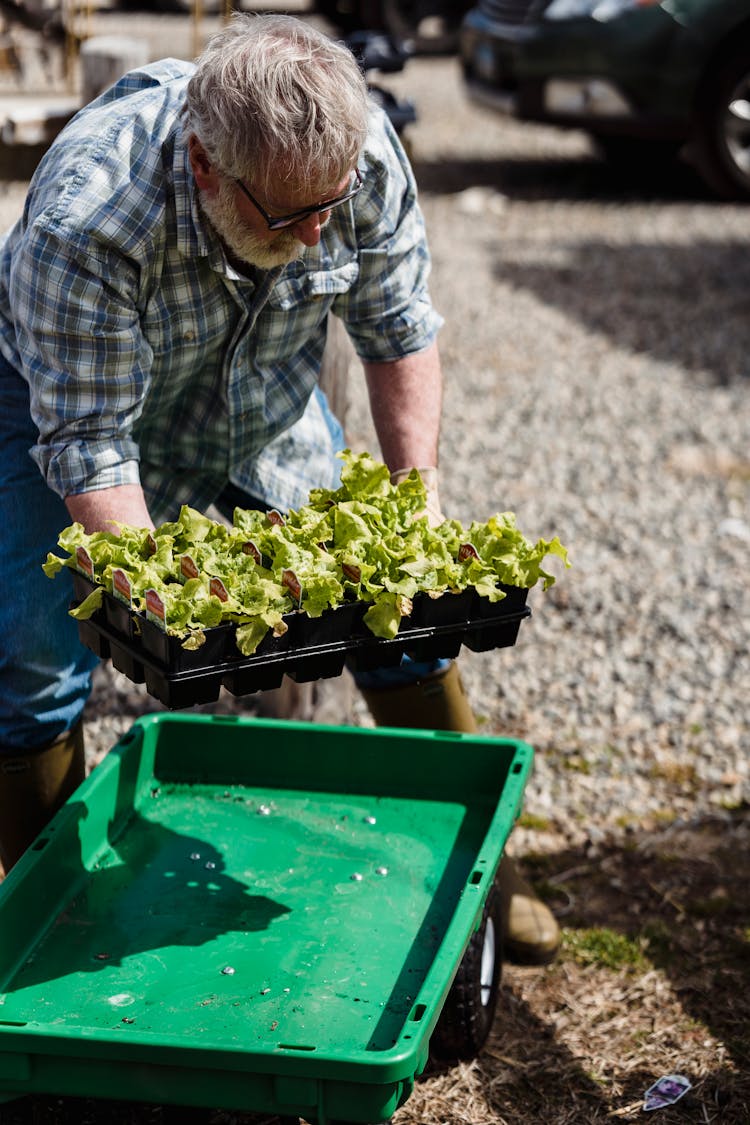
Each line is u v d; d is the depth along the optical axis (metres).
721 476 5.53
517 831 3.40
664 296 7.49
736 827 3.42
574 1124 2.47
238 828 2.61
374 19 11.98
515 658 4.21
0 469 2.34
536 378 6.46
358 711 3.85
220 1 14.05
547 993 2.83
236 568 2.18
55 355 2.12
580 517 5.13
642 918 3.08
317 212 2.01
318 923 2.33
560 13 8.23
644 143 9.46
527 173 9.66
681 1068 2.62
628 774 3.64
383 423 2.58
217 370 2.40
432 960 2.25
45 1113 2.04
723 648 4.27
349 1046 2.04
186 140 2.06
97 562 2.10
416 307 2.52
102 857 2.50
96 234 2.05
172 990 2.15
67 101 6.65
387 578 2.16
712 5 8.09
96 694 3.91
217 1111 2.39
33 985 2.16
